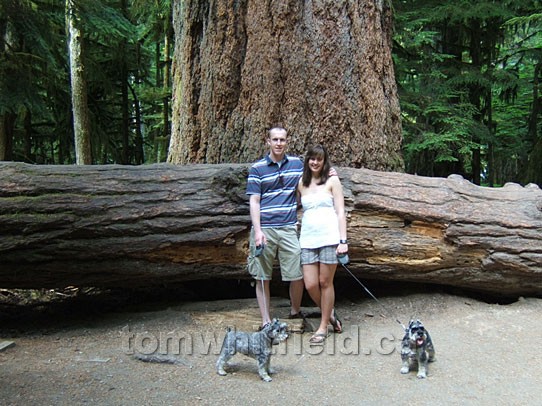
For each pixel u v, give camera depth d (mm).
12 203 5027
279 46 6578
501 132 17328
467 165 15164
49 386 3801
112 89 18438
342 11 6613
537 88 15680
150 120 22891
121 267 5355
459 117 12289
